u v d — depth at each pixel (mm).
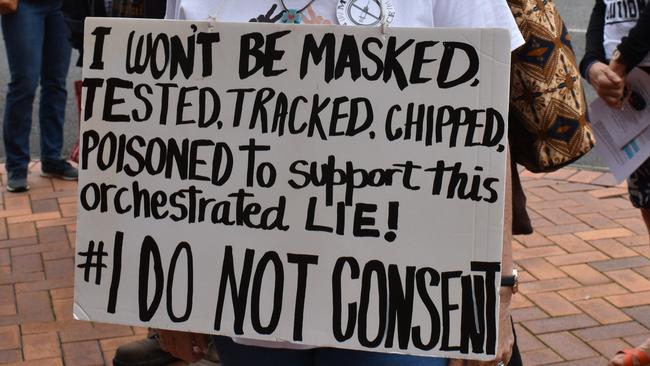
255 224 1800
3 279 4312
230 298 1821
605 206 5184
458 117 1704
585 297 4121
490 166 1698
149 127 1837
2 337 3789
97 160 1863
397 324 1748
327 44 1741
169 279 1851
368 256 1749
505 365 2021
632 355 3482
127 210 1860
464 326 1725
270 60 1769
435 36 1695
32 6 5297
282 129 1773
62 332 3834
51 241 4754
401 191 1729
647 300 4086
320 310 1778
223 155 1807
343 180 1751
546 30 2045
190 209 1832
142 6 3213
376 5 1811
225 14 1890
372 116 1732
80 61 3949
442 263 1723
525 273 4363
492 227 1702
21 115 5398
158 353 3496
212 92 1804
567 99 2055
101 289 1883
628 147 3322
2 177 5754
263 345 1944
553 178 5641
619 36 3400
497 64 1683
